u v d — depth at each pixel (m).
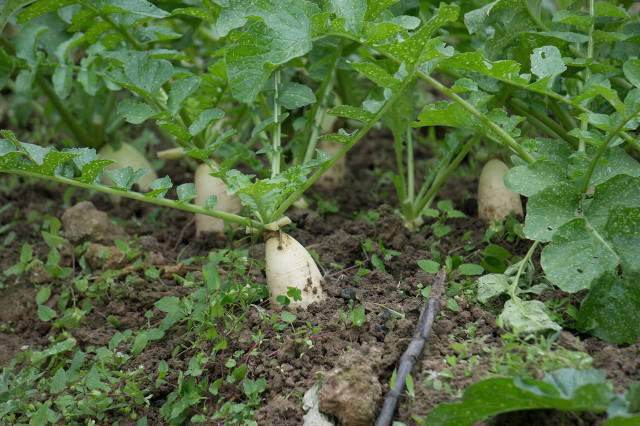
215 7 1.98
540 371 1.65
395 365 1.73
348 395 1.67
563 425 1.62
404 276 1.96
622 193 1.77
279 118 1.94
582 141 1.87
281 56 1.75
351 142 1.85
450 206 2.07
